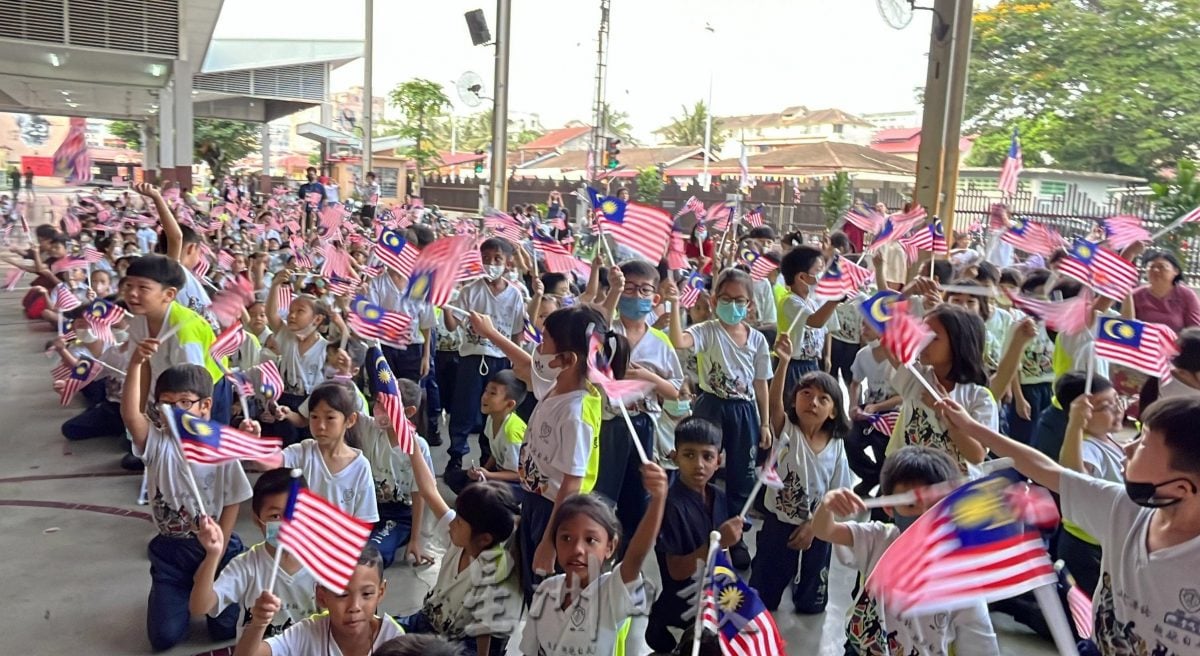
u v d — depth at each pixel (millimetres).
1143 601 2064
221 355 4844
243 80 31469
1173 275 6301
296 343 5930
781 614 4266
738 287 4781
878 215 9461
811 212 20828
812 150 31156
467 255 5969
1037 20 24859
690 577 3766
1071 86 24125
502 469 4902
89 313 6172
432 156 40094
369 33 26203
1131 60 23109
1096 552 3617
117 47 18469
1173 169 22438
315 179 19969
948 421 2838
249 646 2646
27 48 18344
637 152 40969
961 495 2061
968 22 10453
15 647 3807
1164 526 2059
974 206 17250
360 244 9867
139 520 5285
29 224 23281
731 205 10961
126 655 3766
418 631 3482
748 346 4879
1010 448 2598
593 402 3428
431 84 37656
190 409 3830
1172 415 1953
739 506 4914
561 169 45844
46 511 5395
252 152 50594
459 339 6484
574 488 3316
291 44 31312
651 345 4637
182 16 18828
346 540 2637
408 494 4711
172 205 14398
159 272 4516
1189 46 22812
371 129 26547
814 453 4133
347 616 2783
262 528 3381
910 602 2062
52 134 47969
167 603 3775
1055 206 15109
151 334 4594
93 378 6594
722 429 4848
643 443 4363
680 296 6426
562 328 3428
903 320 3266
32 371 9172
